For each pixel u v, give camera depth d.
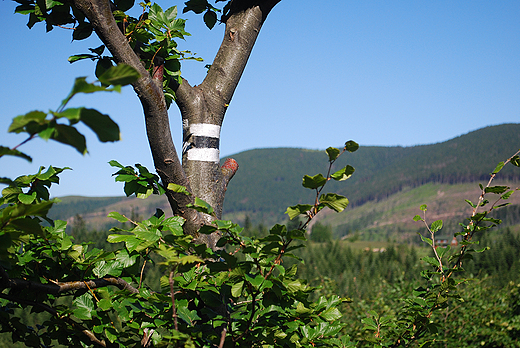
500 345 8.16
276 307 1.92
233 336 1.70
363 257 71.38
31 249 2.03
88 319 1.87
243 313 1.93
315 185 1.40
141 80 1.75
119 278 1.91
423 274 2.71
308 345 1.94
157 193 2.04
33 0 2.12
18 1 2.10
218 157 2.28
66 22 2.14
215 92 2.27
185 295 1.92
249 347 1.73
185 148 2.24
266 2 2.34
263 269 1.67
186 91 2.21
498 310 8.59
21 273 2.02
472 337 7.82
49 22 2.13
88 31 2.13
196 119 2.23
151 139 1.87
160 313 1.85
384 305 8.45
